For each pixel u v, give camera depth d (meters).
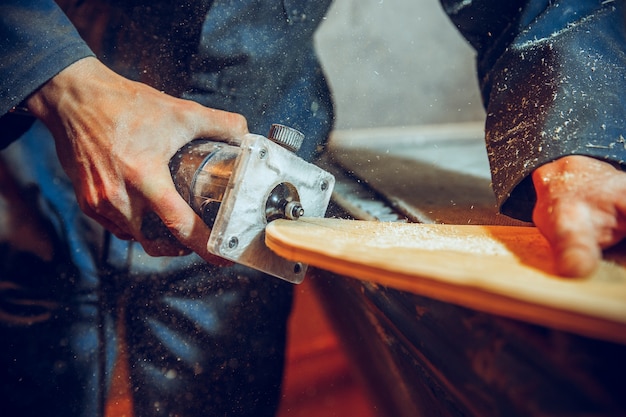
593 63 1.02
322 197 1.05
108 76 1.14
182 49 1.45
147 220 1.14
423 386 1.01
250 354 1.63
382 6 4.54
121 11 1.41
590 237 0.68
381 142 3.20
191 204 1.06
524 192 0.98
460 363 0.77
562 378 0.67
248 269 1.59
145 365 1.56
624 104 0.94
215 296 1.59
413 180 2.07
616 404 0.65
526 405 0.68
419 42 4.68
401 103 4.81
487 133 1.13
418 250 0.75
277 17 1.45
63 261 1.53
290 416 1.78
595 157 0.87
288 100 1.57
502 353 0.70
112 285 1.56
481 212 1.45
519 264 0.69
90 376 1.54
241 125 1.14
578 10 1.13
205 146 1.08
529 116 1.02
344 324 1.54
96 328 1.55
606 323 0.53
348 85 4.71
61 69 1.14
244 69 1.49
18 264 1.49
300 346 1.99
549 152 0.91
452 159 2.61
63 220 1.52
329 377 1.89
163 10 1.40
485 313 0.72
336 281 1.53
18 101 1.15
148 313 1.57
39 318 1.50
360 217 1.54
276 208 0.98
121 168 1.06
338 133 3.46
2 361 1.47
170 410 1.58
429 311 0.82
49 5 1.21
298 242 0.80
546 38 1.11
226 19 1.41
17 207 1.48
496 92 1.15
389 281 0.67
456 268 0.65
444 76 4.77
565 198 0.76
